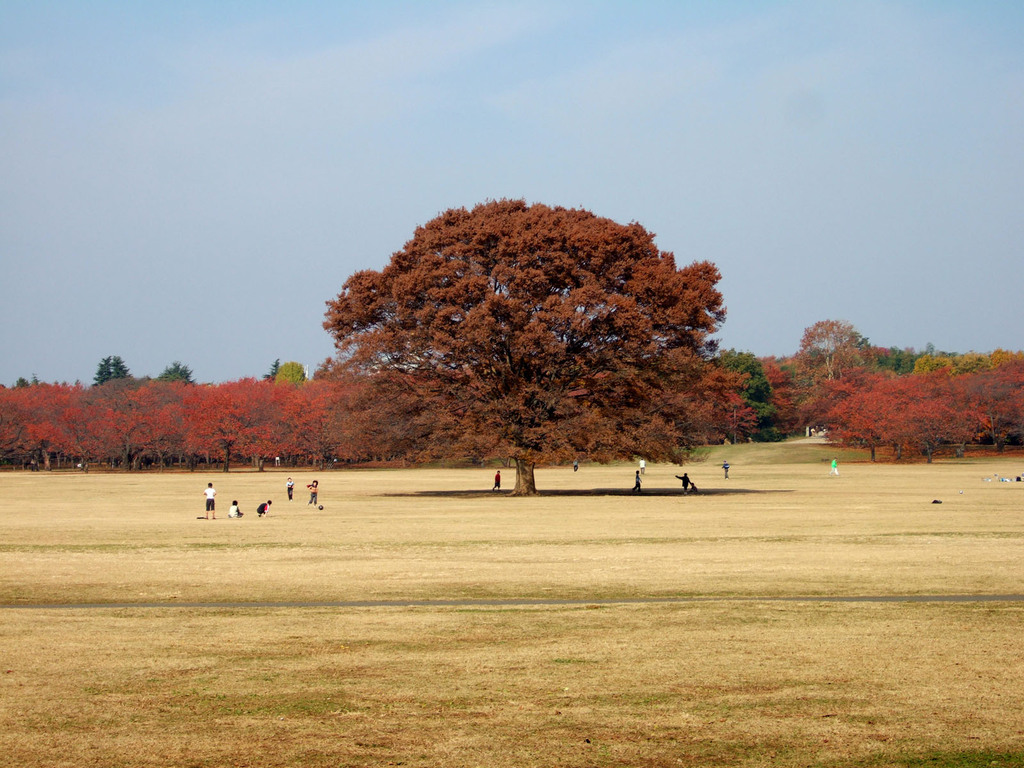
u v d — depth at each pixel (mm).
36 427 144125
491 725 11375
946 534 32438
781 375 187625
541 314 58875
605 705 12133
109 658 14891
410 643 15883
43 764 10125
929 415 133500
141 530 37375
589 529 36156
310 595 21156
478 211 67875
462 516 44062
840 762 10102
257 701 12406
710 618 17766
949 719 11453
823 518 40250
